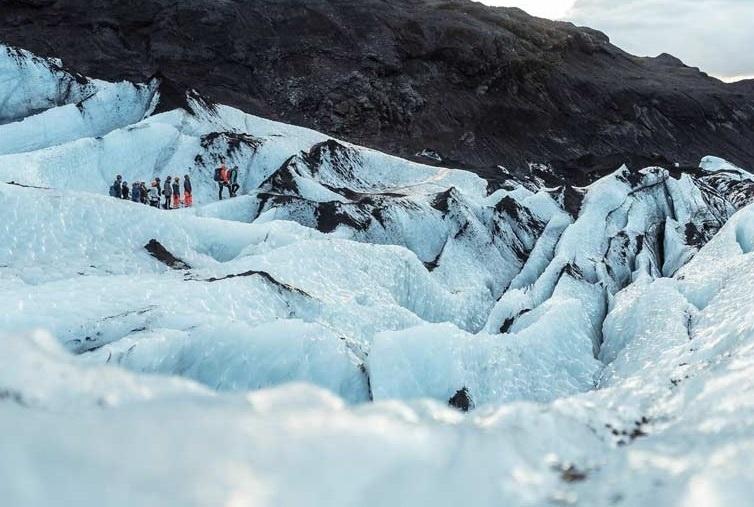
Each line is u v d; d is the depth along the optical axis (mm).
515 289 21719
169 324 12242
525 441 3553
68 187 23562
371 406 3969
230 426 2926
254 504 2389
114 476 2387
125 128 26203
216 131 29359
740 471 2824
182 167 26672
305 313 14766
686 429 4207
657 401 5359
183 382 4293
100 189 24484
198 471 2504
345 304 15500
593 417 4449
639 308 17188
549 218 27969
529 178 39219
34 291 12500
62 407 3561
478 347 14008
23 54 31016
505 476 3084
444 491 2840
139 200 23453
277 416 3123
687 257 24578
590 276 23062
